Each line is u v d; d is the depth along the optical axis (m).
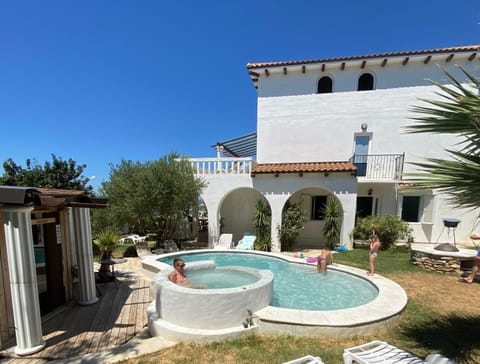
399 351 3.84
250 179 14.14
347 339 4.75
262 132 16.03
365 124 14.65
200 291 5.02
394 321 5.32
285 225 14.05
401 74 14.20
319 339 4.75
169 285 5.36
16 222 4.39
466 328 5.12
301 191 15.71
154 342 4.82
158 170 12.73
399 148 14.39
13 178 17.55
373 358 3.65
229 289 5.17
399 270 9.34
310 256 12.27
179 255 11.44
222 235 14.73
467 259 8.86
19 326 4.48
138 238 16.94
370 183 14.60
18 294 4.44
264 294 5.56
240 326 5.08
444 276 8.60
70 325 5.58
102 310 6.33
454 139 13.96
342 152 15.02
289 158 15.71
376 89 14.51
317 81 15.27
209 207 14.62
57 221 6.65
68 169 19.19
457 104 2.95
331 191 13.30
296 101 15.53
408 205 14.45
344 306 7.00
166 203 12.77
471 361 4.04
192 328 4.96
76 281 7.71
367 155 14.16
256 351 4.38
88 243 6.64
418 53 13.19
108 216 13.38
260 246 13.67
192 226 18.48
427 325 5.26
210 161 14.58
